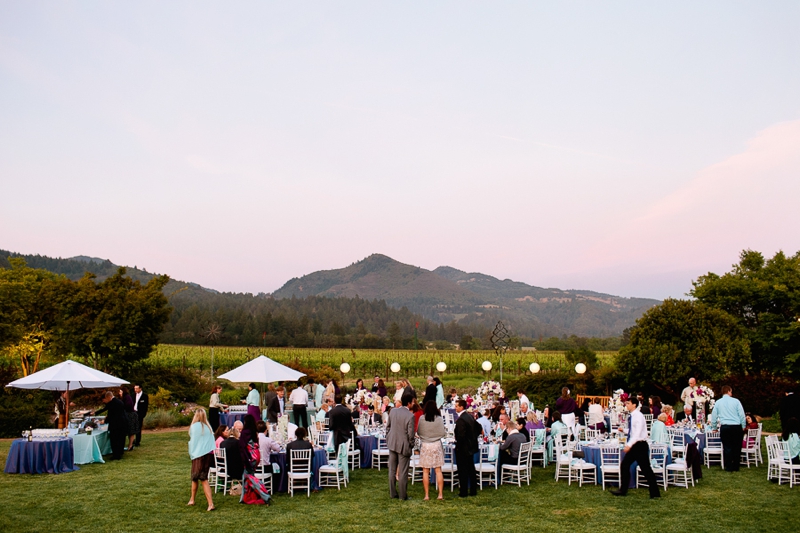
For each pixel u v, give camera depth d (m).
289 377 16.64
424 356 59.38
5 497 10.23
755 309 27.14
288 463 10.74
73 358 26.97
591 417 15.45
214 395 17.47
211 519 9.01
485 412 16.75
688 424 14.31
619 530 8.45
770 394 22.59
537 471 12.78
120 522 8.81
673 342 23.47
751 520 8.91
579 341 92.81
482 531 8.41
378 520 8.96
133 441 15.70
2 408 18.52
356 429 14.09
